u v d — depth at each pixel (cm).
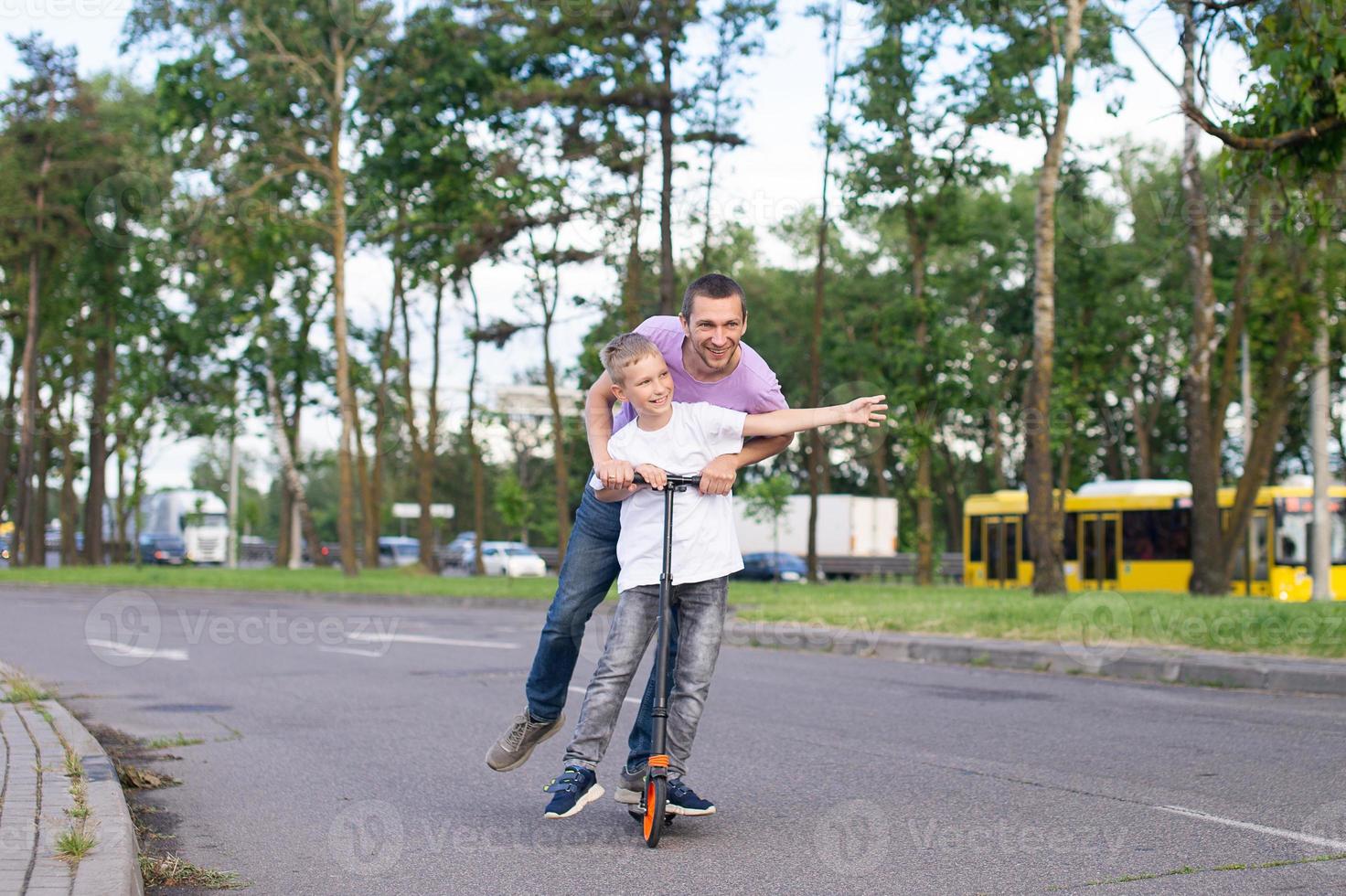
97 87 5225
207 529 7106
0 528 6025
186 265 3994
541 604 2692
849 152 3609
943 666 1395
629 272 3709
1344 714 974
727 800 654
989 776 714
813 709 1012
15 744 719
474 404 4794
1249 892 470
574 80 3406
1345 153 1200
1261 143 1184
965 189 4084
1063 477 4044
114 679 1245
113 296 5062
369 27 3591
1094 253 4075
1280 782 692
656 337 575
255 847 573
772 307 5653
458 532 9312
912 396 3897
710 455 562
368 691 1134
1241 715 970
